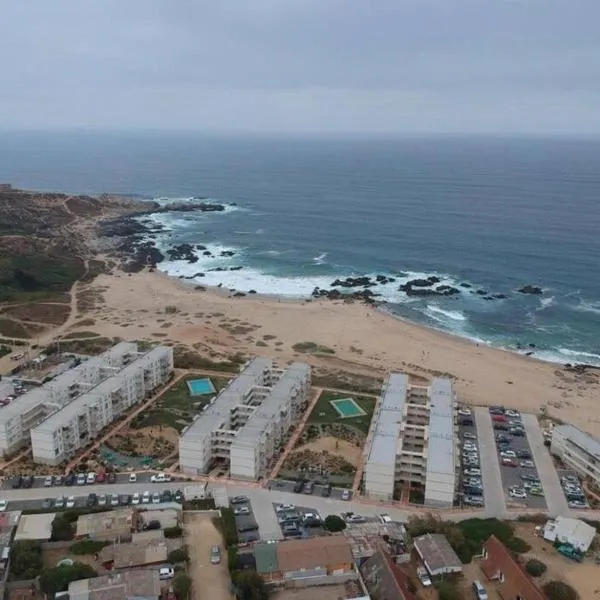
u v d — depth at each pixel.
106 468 122.19
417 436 126.62
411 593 85.06
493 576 90.06
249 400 143.12
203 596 85.81
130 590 83.00
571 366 192.50
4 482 116.19
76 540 96.25
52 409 135.12
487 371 185.12
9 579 87.12
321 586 87.38
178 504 107.19
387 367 184.62
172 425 139.25
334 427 140.12
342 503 111.94
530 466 126.94
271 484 117.31
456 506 112.19
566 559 95.94
